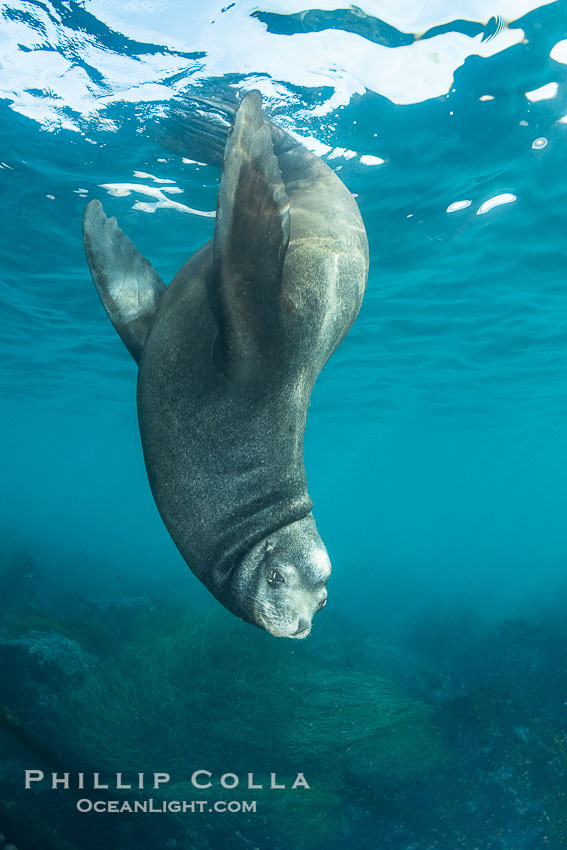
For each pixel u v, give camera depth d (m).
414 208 11.50
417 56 7.46
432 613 25.31
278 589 1.84
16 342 22.47
